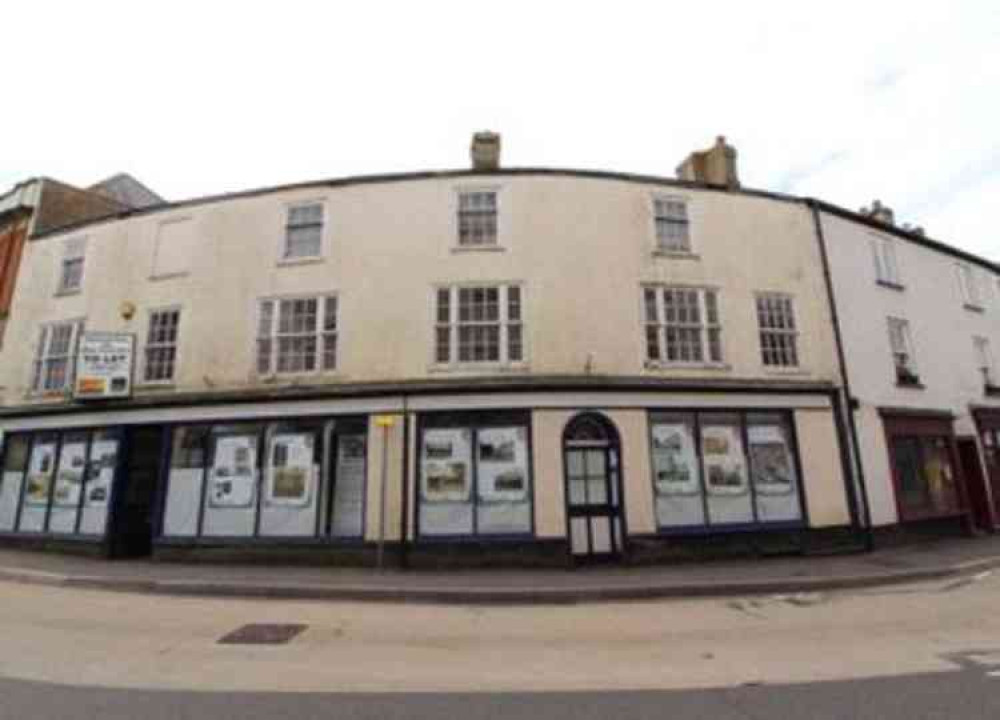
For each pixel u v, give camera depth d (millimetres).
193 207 16156
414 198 14977
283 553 13227
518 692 5504
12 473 16422
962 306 19703
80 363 14961
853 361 15594
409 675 6039
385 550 12750
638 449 13383
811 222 16281
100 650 6965
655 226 15211
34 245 18156
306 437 13898
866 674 5875
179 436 14562
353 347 14164
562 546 12586
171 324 15641
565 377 13430
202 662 6488
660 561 12906
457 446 13234
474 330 14086
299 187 15547
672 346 14484
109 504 14711
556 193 14875
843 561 12828
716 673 6039
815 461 14359
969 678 5676
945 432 17328
